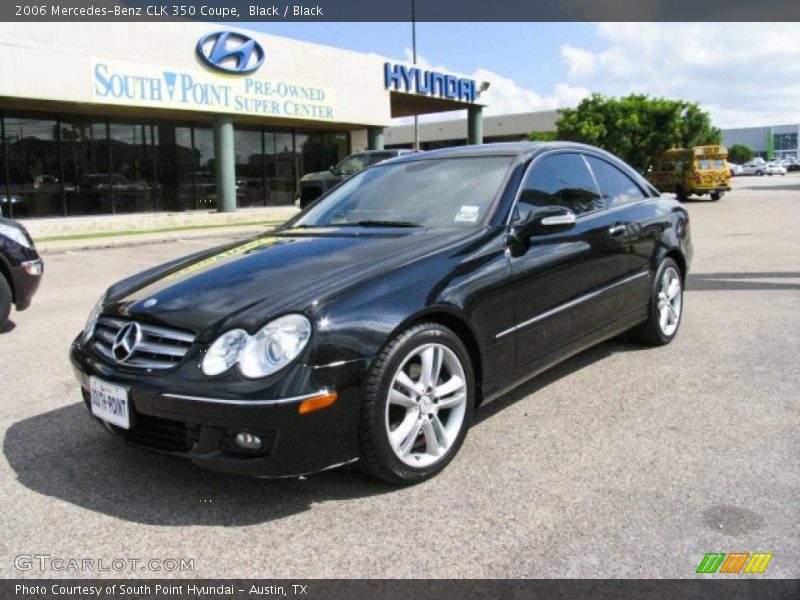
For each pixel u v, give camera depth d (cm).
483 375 352
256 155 2403
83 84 1688
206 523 290
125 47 1769
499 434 373
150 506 305
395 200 425
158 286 349
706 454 341
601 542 267
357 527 284
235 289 319
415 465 315
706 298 721
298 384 277
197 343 293
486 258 356
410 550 266
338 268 327
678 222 543
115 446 370
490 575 249
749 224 1639
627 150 3375
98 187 1970
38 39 1600
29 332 646
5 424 405
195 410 280
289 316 289
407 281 319
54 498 313
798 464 327
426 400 321
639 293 491
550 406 413
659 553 258
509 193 395
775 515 282
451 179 423
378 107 2498
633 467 329
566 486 313
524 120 5859
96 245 1455
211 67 1966
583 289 424
